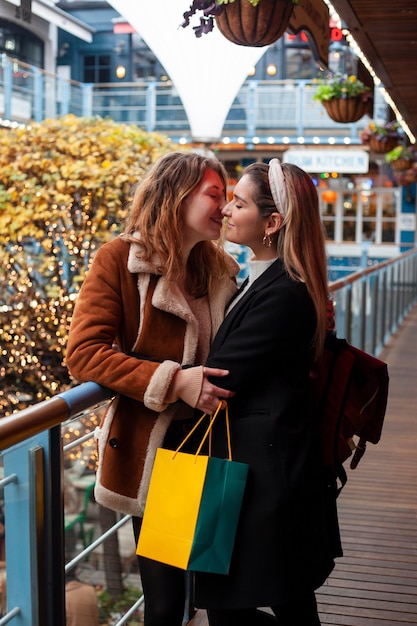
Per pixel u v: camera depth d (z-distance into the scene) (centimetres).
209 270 203
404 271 1239
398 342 990
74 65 1855
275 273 187
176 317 192
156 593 194
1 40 1237
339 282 587
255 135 2000
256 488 176
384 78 523
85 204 666
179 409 194
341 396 195
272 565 174
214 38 1168
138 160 687
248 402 183
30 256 672
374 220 2097
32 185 657
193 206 191
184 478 176
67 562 199
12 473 171
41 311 672
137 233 191
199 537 173
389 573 314
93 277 189
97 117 725
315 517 182
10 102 1274
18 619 172
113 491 190
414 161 1226
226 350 180
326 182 2112
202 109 1239
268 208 188
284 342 180
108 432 191
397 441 535
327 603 286
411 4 342
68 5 1809
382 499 412
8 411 682
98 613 214
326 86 649
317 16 412
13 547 172
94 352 182
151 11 1111
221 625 194
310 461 182
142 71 1972
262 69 2056
